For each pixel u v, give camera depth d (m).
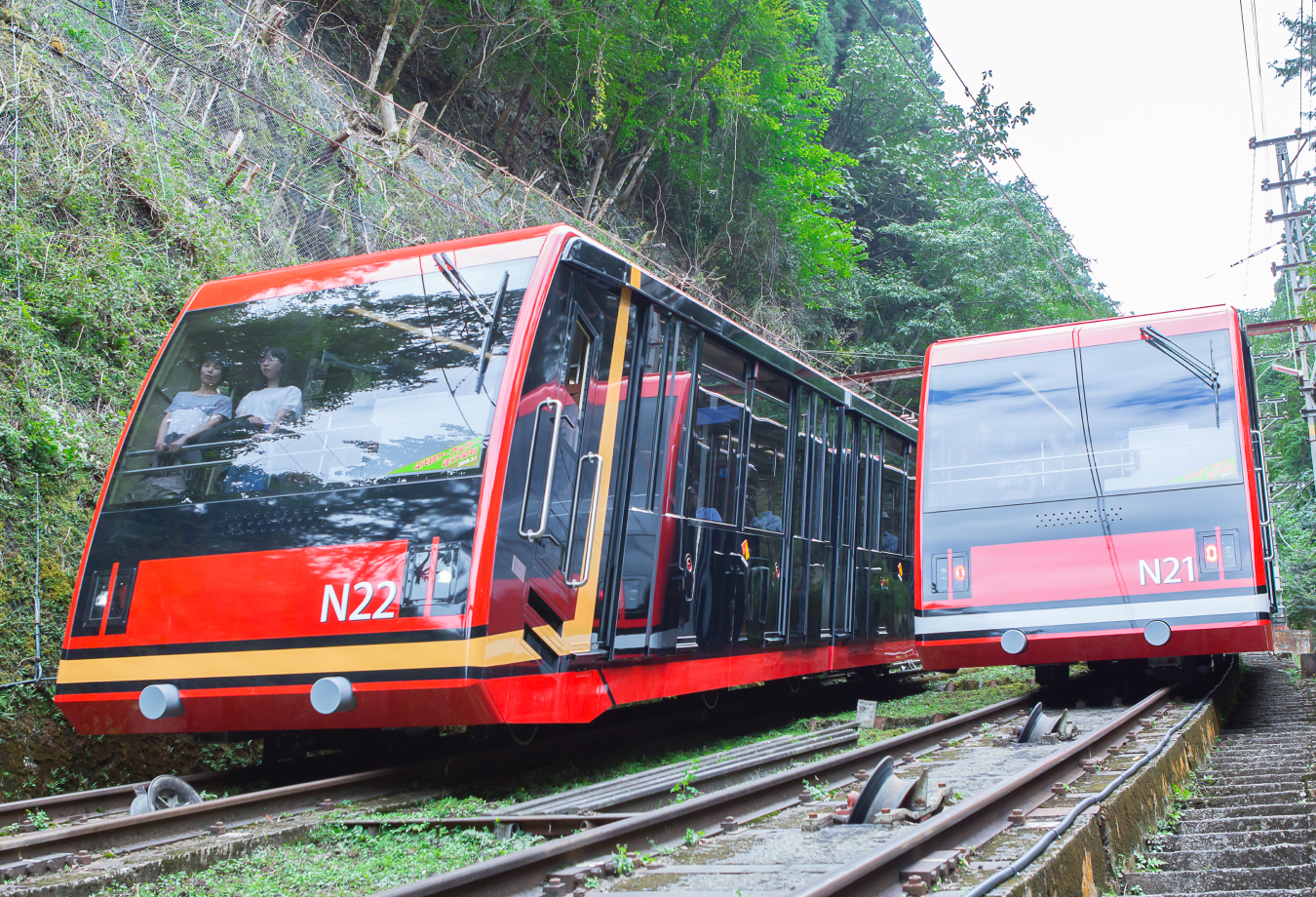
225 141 15.23
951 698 12.53
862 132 42.28
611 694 7.12
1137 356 9.85
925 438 10.43
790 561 10.05
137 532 6.88
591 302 7.19
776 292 30.47
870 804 4.55
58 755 7.64
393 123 19.69
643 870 3.98
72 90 12.38
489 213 20.88
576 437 6.95
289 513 6.51
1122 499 9.37
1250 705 11.98
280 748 7.78
